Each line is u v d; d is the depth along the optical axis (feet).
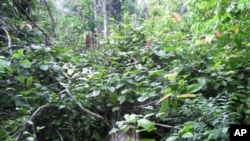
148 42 11.08
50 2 21.61
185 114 7.44
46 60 9.91
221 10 9.55
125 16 16.92
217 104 7.32
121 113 8.62
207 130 6.31
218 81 8.46
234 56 9.03
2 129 6.95
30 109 8.15
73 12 25.29
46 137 8.79
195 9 12.07
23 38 13.44
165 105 6.44
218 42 9.75
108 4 28.68
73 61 11.33
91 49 14.75
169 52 10.38
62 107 8.07
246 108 7.75
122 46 12.44
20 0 16.24
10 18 13.96
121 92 8.32
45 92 8.69
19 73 9.14
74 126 8.71
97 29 21.48
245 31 9.44
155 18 17.46
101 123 8.79
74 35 19.15
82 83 9.12
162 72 9.12
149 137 8.06
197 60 9.42
